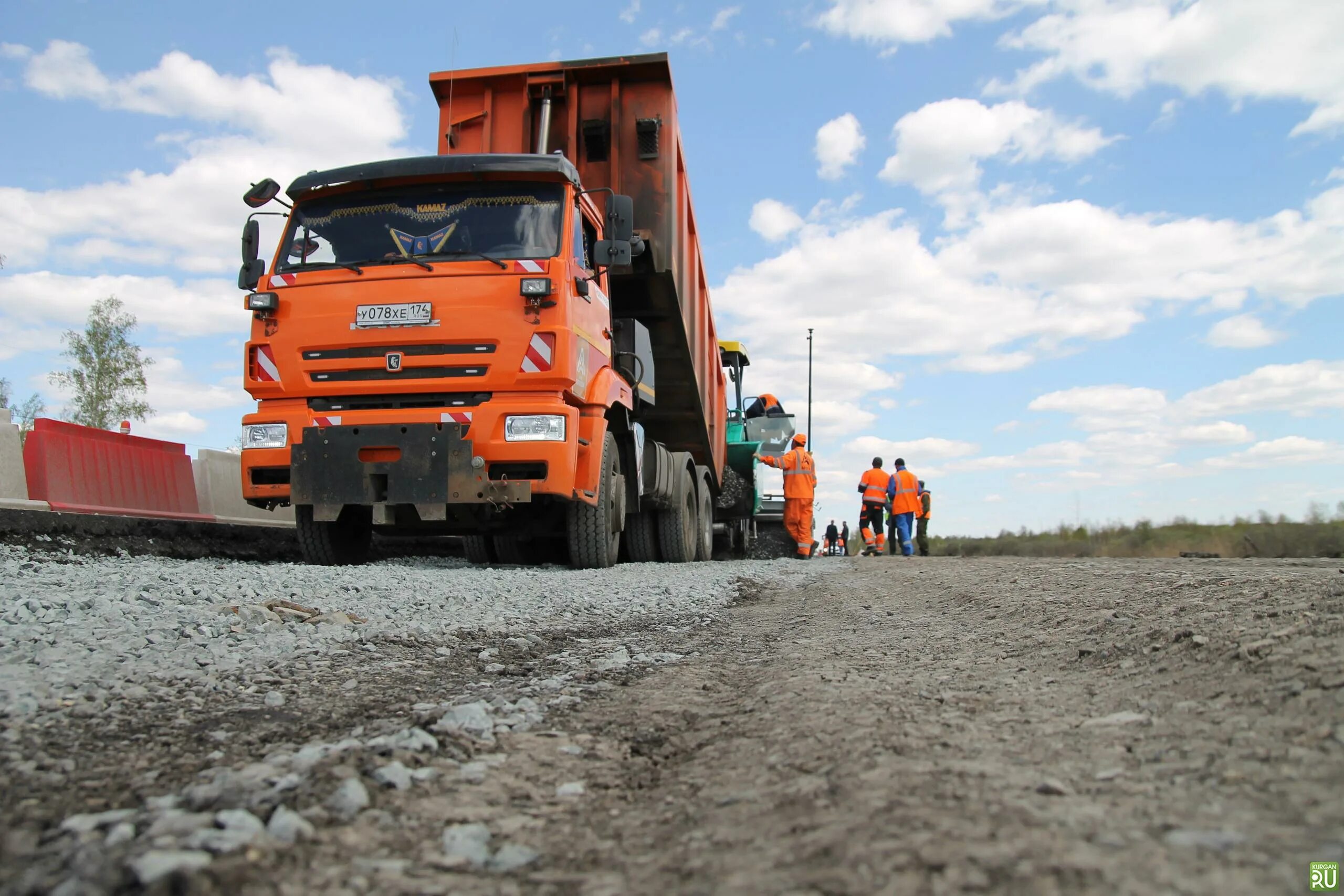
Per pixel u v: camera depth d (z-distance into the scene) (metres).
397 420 6.81
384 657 3.46
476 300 6.77
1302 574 4.21
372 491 6.77
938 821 1.41
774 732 2.27
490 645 3.91
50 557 6.39
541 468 6.74
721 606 5.77
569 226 7.05
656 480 9.17
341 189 7.27
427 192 7.20
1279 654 2.39
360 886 1.37
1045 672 2.90
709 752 2.19
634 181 8.66
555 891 1.37
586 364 7.28
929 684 2.77
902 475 16.78
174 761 2.02
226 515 9.94
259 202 7.18
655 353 9.91
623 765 2.14
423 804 1.76
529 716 2.53
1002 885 1.17
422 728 2.25
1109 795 1.53
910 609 5.22
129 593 4.37
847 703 2.48
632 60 8.51
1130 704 2.26
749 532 15.94
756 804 1.69
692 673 3.31
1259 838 1.26
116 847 1.44
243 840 1.46
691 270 9.88
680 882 1.35
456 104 8.96
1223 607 3.38
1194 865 1.19
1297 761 1.60
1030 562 8.18
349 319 6.86
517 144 8.83
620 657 3.63
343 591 5.13
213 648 3.34
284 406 7.05
